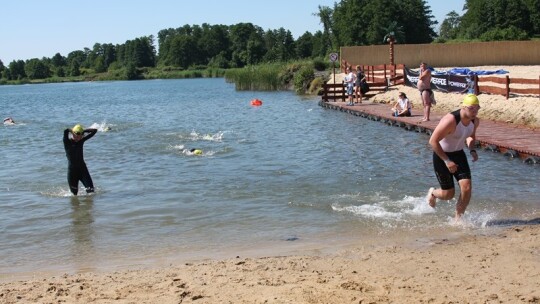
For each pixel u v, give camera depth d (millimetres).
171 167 14852
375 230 8594
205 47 172125
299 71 52906
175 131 23328
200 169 14398
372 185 11805
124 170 14672
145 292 6207
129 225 9570
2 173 14703
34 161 16625
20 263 7770
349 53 49500
